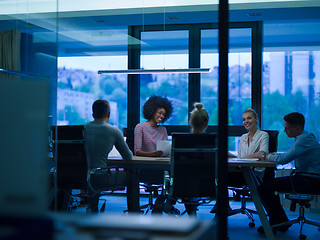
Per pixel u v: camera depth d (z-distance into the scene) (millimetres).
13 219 810
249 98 5727
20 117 856
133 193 3320
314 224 3504
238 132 5707
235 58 5766
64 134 3209
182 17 5461
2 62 5414
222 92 2070
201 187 3000
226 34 2061
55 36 5461
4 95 862
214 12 5340
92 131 3193
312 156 3518
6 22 5531
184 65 5602
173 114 5391
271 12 5320
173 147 3027
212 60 5512
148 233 805
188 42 5578
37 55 5441
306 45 5703
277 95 5762
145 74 5520
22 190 860
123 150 3268
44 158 850
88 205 3123
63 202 3107
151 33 5660
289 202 4691
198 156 3008
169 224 830
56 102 4191
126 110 5375
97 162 3180
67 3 5539
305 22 5684
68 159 3172
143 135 3791
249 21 5730
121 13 5539
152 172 3537
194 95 5414
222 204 2066
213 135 3010
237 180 3873
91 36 5562
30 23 5488
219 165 2074
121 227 822
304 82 5723
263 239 3354
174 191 3027
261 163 3174
